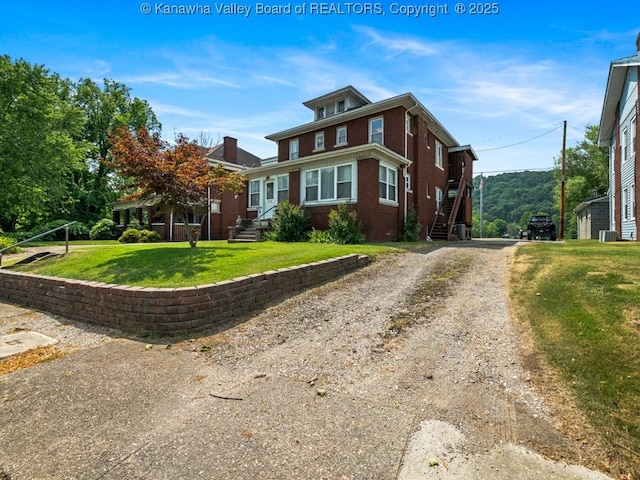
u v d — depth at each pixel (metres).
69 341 4.90
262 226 16.52
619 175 15.79
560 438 2.37
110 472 2.16
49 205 27.97
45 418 2.81
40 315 6.41
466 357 3.70
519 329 4.29
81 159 27.20
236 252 8.85
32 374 3.73
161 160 9.61
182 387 3.32
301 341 4.38
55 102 23.23
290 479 2.06
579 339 3.59
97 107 31.52
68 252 10.65
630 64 12.56
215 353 4.17
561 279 5.62
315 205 15.27
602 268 5.81
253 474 2.11
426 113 17.73
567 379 3.04
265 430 2.57
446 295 5.90
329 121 18.69
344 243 12.47
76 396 3.18
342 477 2.07
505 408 2.77
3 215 24.47
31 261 10.04
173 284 5.97
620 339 3.39
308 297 6.16
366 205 13.65
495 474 2.06
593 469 2.08
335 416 2.74
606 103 15.89
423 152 18.44
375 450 2.31
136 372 3.70
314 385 3.28
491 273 7.39
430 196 19.81
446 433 2.48
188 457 2.29
